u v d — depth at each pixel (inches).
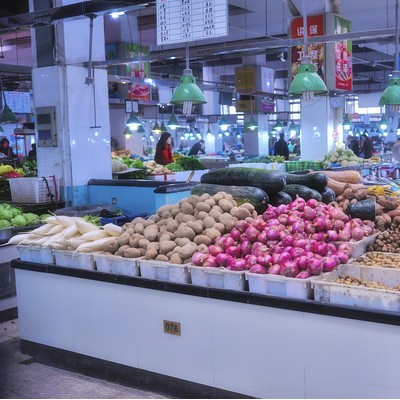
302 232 148.1
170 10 228.4
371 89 1131.3
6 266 225.1
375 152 866.1
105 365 165.0
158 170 394.3
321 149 471.8
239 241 151.1
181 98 241.1
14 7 353.1
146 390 156.8
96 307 165.3
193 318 145.3
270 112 808.3
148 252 155.5
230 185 190.7
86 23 286.4
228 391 141.6
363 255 157.0
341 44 418.0
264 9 576.7
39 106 286.8
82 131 285.9
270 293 133.9
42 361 180.9
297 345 129.6
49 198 279.6
